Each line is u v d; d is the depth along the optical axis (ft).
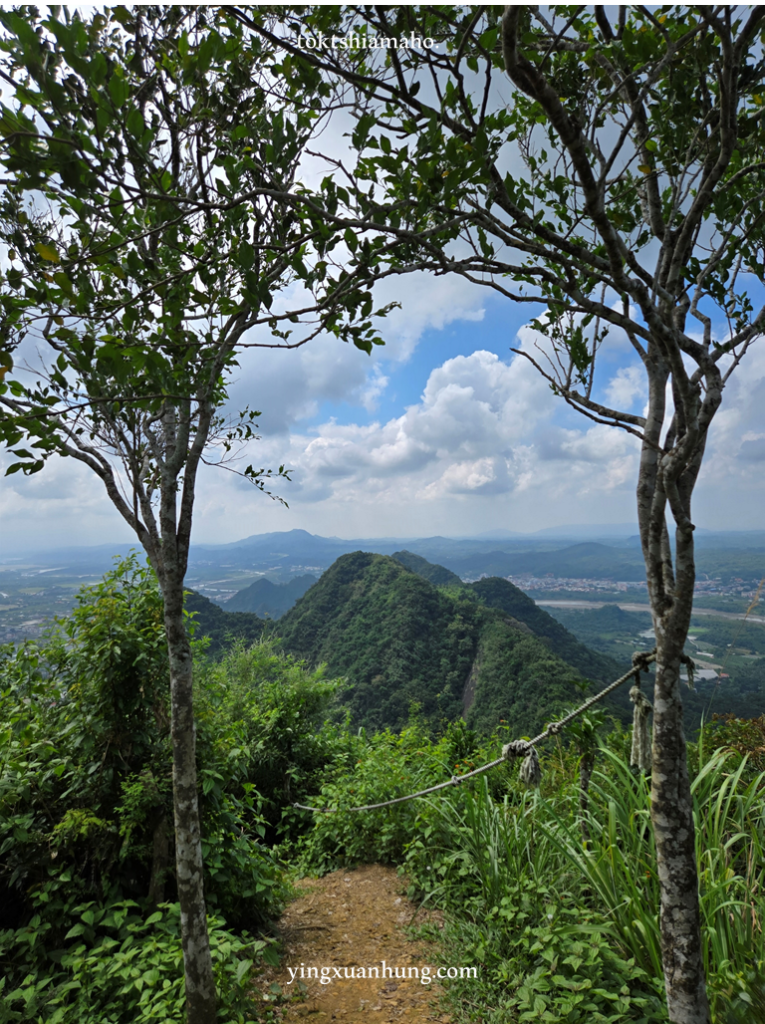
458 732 22.75
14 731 11.93
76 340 5.55
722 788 10.09
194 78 5.06
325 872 17.25
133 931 10.37
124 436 8.47
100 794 11.80
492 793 18.84
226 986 9.46
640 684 10.30
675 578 6.64
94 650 11.94
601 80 7.13
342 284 5.85
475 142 4.79
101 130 4.37
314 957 12.25
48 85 4.17
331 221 5.19
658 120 6.68
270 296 5.54
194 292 7.11
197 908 8.51
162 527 8.67
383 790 17.92
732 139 5.14
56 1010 8.50
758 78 6.25
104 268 7.02
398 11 4.70
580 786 11.75
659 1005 8.04
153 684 12.44
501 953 10.70
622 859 9.66
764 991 7.46
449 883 13.41
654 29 5.54
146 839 12.09
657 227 7.25
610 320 6.12
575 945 9.00
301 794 23.91
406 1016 10.05
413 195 5.09
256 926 13.26
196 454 8.98
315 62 4.51
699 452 7.15
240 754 14.17
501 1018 9.32
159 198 4.79
